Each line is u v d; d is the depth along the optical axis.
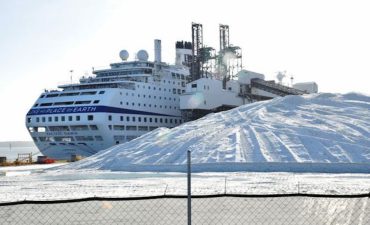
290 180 36.47
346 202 19.19
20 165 69.81
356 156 49.75
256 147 53.75
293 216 16.34
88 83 97.31
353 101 76.00
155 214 17.66
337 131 58.59
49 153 95.75
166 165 51.12
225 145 55.84
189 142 59.03
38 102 96.06
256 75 123.44
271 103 75.75
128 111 93.50
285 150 52.16
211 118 74.06
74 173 50.22
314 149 52.09
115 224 15.62
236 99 115.12
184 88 111.69
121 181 37.50
